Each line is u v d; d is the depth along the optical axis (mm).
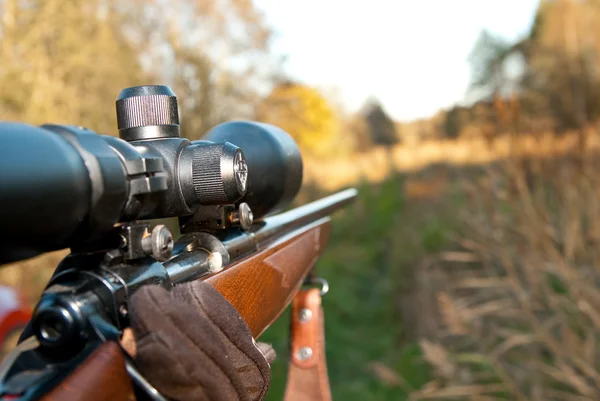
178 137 958
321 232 1758
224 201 938
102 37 4516
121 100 939
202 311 783
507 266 3709
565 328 3340
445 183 9016
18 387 627
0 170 520
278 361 4277
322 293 1774
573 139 4340
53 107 4070
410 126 22391
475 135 7086
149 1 5258
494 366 3449
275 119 7434
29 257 605
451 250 5660
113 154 675
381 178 12688
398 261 6707
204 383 695
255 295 1194
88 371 642
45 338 658
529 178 4297
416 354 4422
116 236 732
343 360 5039
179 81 5184
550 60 9789
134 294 697
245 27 6047
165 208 923
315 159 12578
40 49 4094
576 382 3168
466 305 4078
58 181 577
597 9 9523
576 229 3793
